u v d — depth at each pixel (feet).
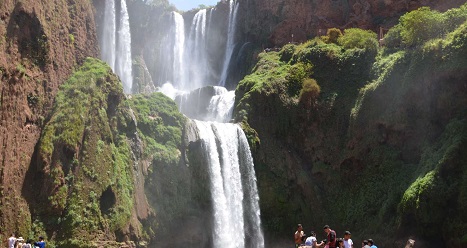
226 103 166.40
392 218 128.36
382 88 139.95
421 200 116.06
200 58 223.30
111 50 176.76
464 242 109.60
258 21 209.97
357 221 137.80
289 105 152.35
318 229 143.43
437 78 128.47
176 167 127.65
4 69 102.06
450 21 135.13
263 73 165.99
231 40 220.02
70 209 103.76
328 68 155.63
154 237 119.65
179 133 133.39
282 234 142.41
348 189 145.07
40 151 104.83
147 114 131.85
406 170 132.77
